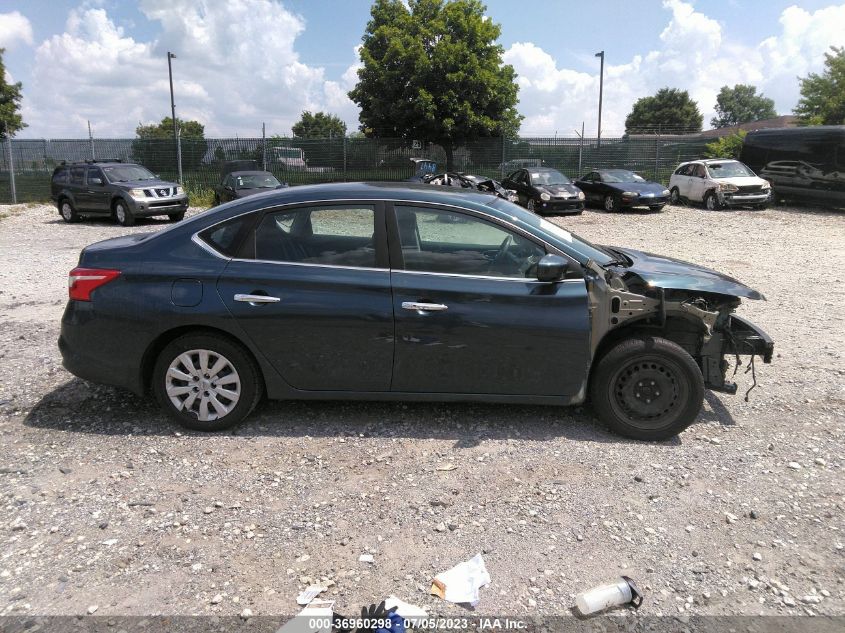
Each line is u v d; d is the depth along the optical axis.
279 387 4.23
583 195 20.72
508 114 31.14
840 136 18.91
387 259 4.13
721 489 3.63
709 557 3.05
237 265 4.16
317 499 3.50
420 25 30.06
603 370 4.17
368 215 4.19
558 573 2.92
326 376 4.19
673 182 23.31
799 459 3.98
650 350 4.09
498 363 4.11
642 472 3.81
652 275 4.32
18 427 4.37
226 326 4.11
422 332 4.07
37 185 27.62
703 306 4.33
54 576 2.87
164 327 4.14
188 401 4.25
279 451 4.04
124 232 16.75
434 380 4.17
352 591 2.79
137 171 19.53
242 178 19.80
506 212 4.33
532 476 3.75
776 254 12.12
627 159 28.94
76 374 4.36
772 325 7.02
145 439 4.20
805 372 5.49
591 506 3.45
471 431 4.32
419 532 3.21
